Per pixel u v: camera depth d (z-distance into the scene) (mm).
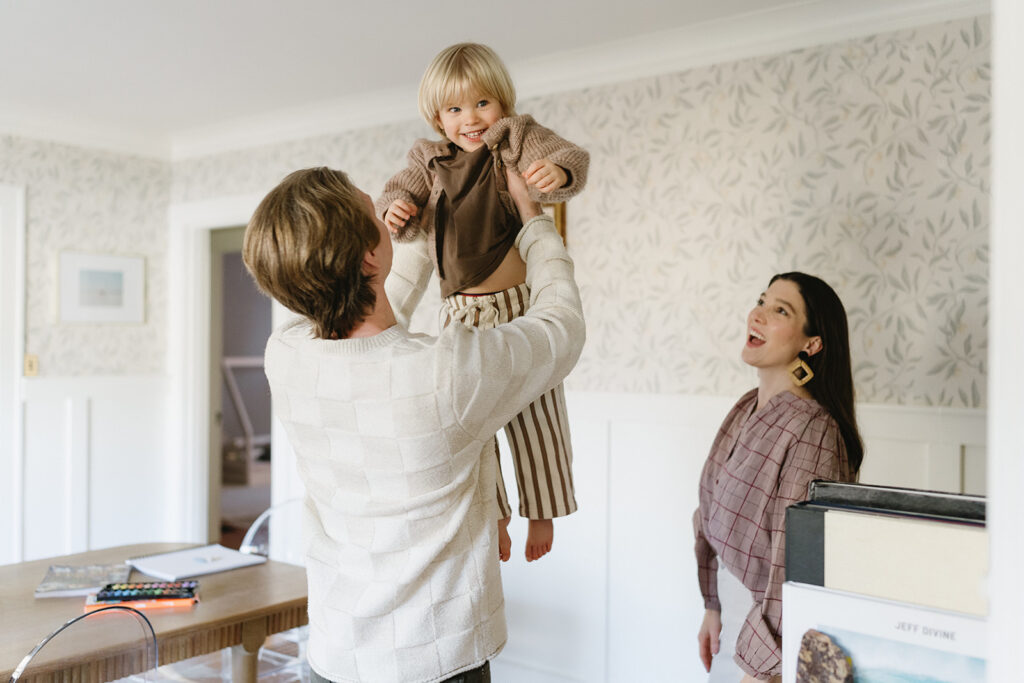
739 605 1942
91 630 1874
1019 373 507
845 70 2568
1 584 2295
